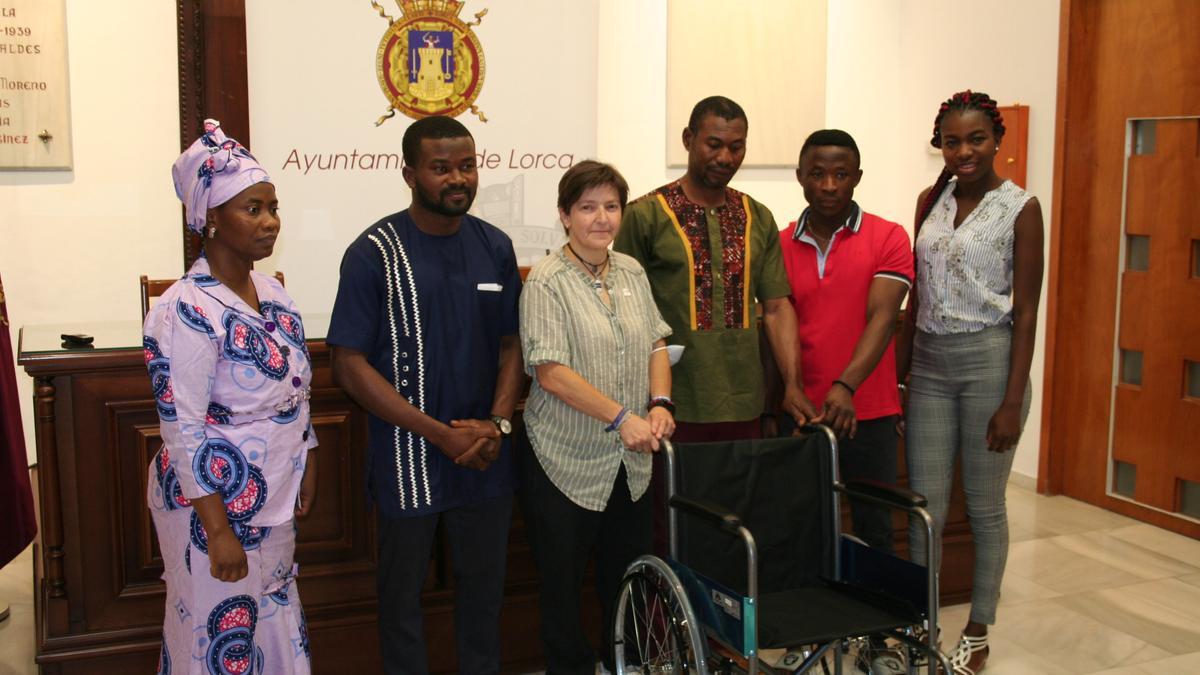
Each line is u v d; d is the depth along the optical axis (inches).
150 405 100.0
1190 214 155.8
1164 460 163.2
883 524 110.5
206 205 71.9
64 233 186.9
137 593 101.2
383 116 169.0
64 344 100.3
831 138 104.4
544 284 90.5
